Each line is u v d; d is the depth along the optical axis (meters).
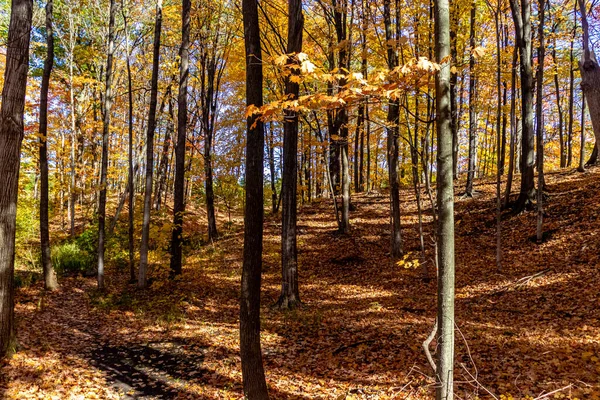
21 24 6.71
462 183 21.20
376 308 9.88
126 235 17.27
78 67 21.22
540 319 7.99
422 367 6.43
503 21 13.77
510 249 12.37
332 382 6.21
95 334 8.72
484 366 6.23
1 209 6.56
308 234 17.73
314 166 29.09
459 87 17.52
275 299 11.03
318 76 3.69
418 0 9.89
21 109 6.75
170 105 22.22
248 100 5.09
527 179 14.36
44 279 11.67
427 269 12.63
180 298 11.41
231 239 19.06
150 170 12.49
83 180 22.19
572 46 17.11
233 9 15.53
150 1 17.31
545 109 25.80
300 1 8.49
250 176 4.96
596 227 11.43
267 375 6.59
